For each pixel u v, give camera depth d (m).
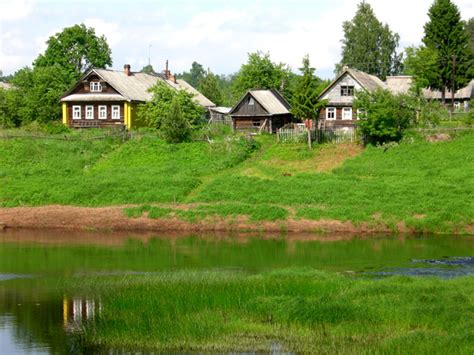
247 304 27.48
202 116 86.31
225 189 58.41
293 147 71.50
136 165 69.31
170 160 69.50
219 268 38.31
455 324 25.05
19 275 37.44
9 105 91.50
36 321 28.06
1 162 71.31
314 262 39.97
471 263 38.91
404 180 57.91
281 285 30.30
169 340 24.59
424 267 37.84
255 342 24.34
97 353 23.98
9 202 59.53
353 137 71.19
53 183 63.06
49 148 74.19
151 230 52.94
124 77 91.56
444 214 49.66
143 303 28.16
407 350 22.55
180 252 44.03
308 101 69.81
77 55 107.69
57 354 24.09
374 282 31.22
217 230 52.12
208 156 69.69
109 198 58.84
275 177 62.72
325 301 27.66
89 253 44.06
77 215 55.56
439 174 58.97
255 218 52.53
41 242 48.22
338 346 23.73
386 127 67.19
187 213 54.06
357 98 70.81
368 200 53.53
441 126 70.31
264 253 43.25
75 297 31.64
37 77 93.81
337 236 48.97
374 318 25.81
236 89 108.12
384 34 124.31
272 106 84.31
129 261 41.22
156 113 80.94
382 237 48.12
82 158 71.38
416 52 88.19
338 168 62.94
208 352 23.70
